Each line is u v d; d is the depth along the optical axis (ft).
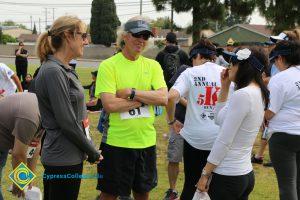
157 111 15.20
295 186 13.26
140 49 11.98
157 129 30.12
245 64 10.07
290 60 13.24
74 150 10.27
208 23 101.40
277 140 13.23
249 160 10.49
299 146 13.15
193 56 14.17
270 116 13.23
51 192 10.44
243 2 97.50
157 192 17.71
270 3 86.79
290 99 13.01
